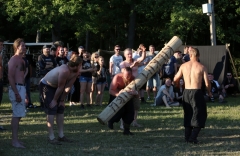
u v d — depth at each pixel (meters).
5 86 18.44
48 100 6.56
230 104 12.31
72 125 8.43
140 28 29.70
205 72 6.80
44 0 23.59
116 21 27.25
